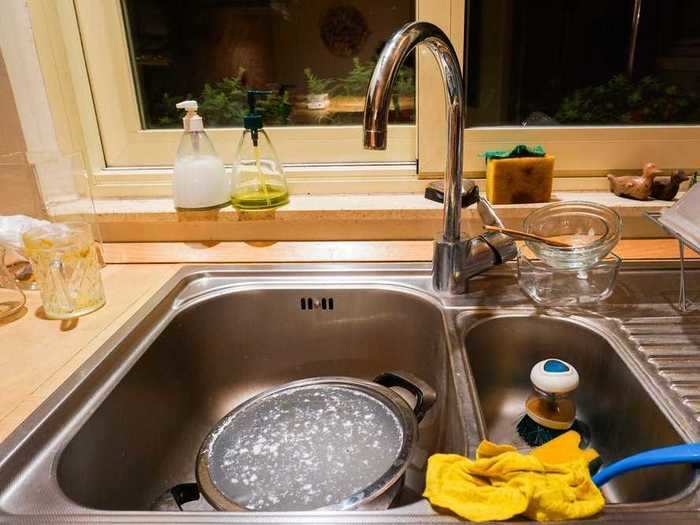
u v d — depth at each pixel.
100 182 1.14
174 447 0.75
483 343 0.77
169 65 1.12
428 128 1.08
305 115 1.14
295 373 0.92
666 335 0.72
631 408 0.65
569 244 0.82
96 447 0.59
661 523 0.42
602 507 0.43
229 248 1.03
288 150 1.15
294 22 1.08
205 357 0.87
